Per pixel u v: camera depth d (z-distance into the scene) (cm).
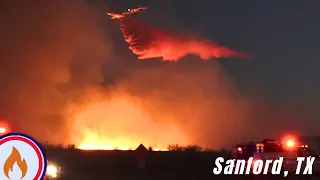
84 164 3384
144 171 2900
